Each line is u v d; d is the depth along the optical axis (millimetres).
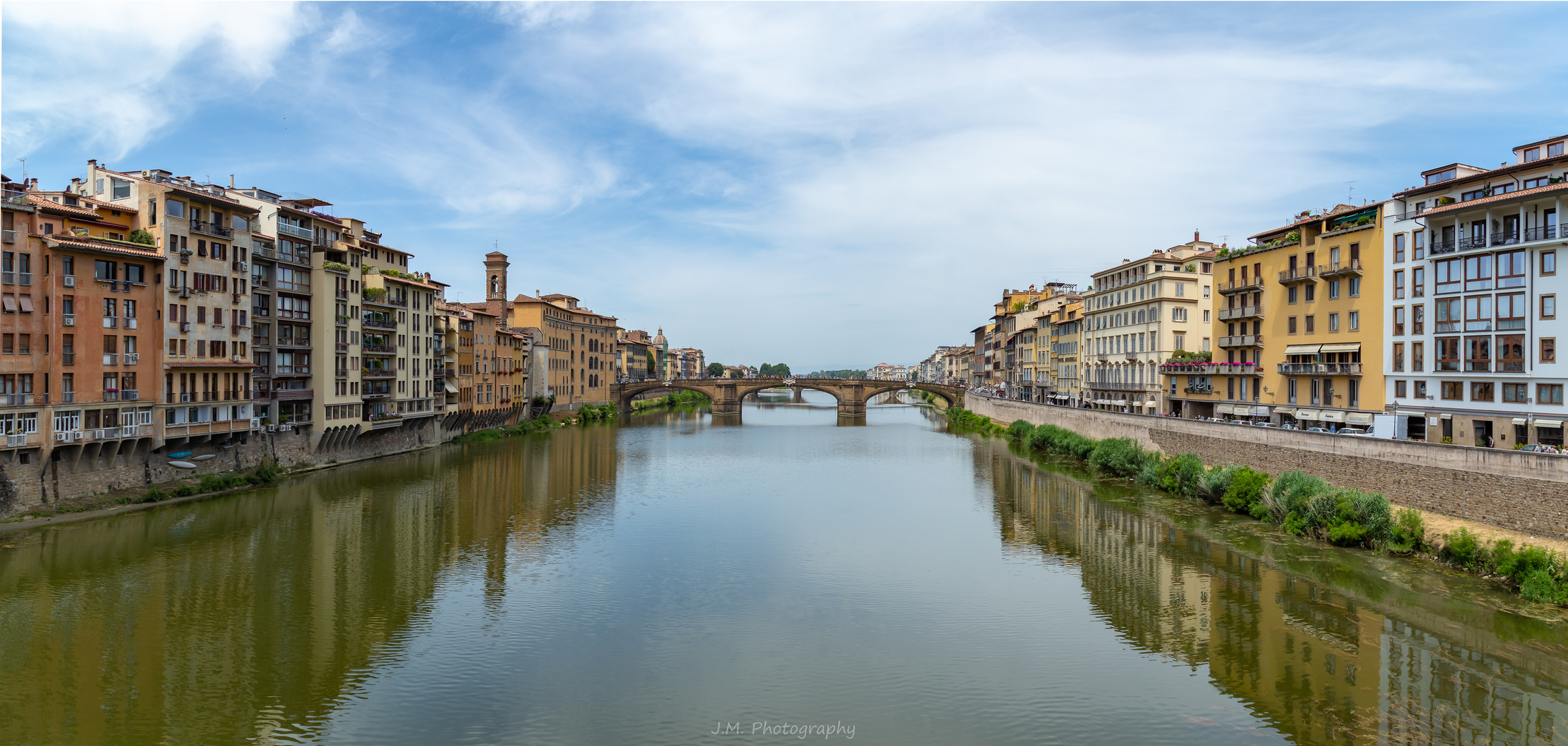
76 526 56656
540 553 54656
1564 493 42094
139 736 30375
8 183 60375
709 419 181125
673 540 58469
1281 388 77000
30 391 55719
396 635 40094
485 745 29922
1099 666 36375
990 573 50250
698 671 36312
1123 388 106688
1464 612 39656
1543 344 52719
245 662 36781
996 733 30719
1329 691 33094
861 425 163000
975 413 157625
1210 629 39781
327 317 82938
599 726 31359
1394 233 63875
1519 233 54031
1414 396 62312
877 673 35969
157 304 64125
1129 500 70062
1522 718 30406
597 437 130875
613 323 191500
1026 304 159875
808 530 61750
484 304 139000
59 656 37062
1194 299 99688
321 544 55812
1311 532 53562
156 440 64125
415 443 102562
